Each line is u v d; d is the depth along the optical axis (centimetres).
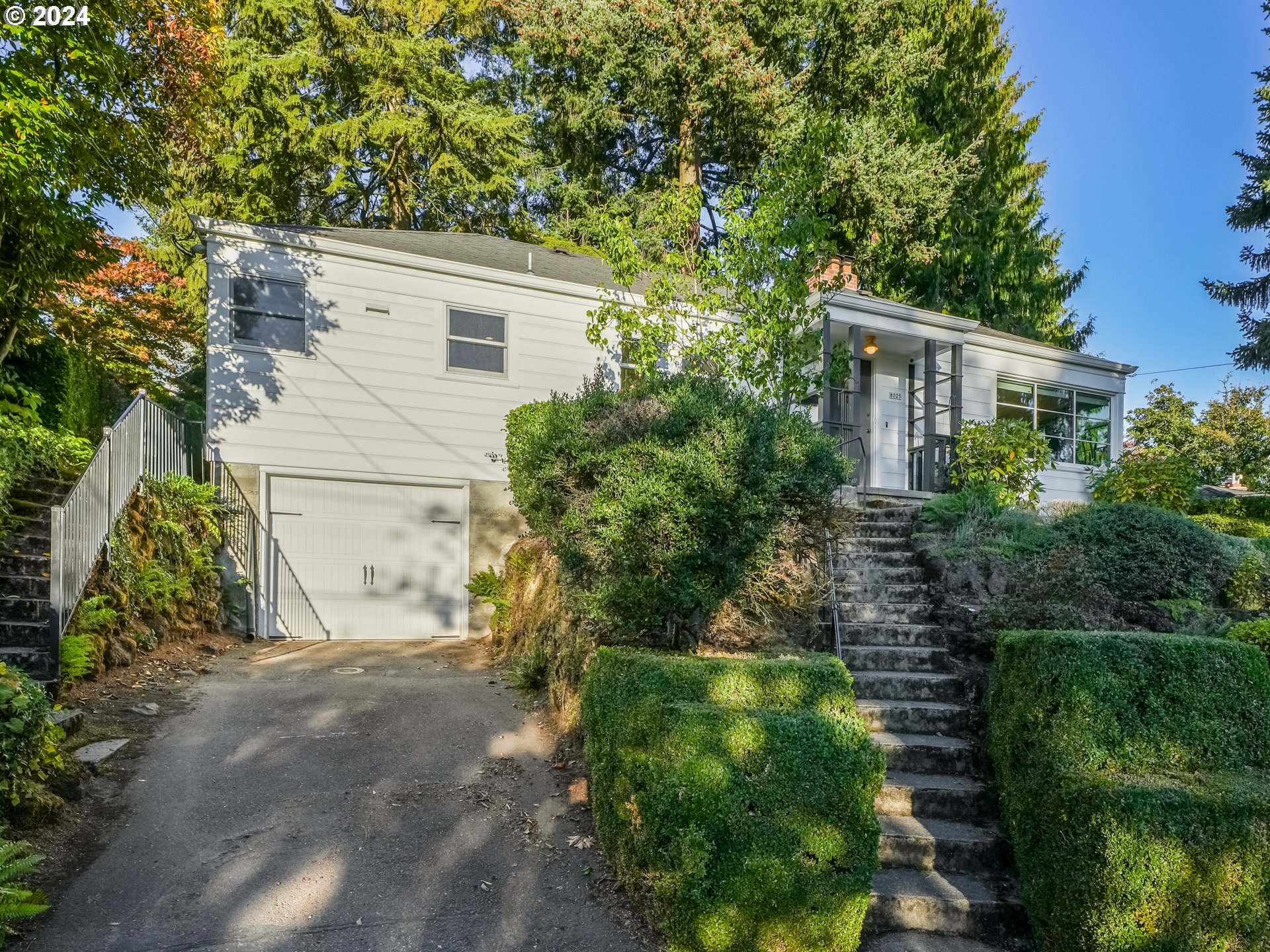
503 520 1159
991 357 1419
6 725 399
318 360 1057
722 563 486
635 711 416
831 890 365
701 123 1738
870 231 1541
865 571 735
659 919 374
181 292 1745
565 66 1789
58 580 591
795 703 423
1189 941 340
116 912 371
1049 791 397
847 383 1241
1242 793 360
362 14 1973
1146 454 1055
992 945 397
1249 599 636
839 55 1688
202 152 1719
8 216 740
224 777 516
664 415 513
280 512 1030
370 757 562
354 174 2098
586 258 1545
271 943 358
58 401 1013
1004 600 626
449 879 420
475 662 898
